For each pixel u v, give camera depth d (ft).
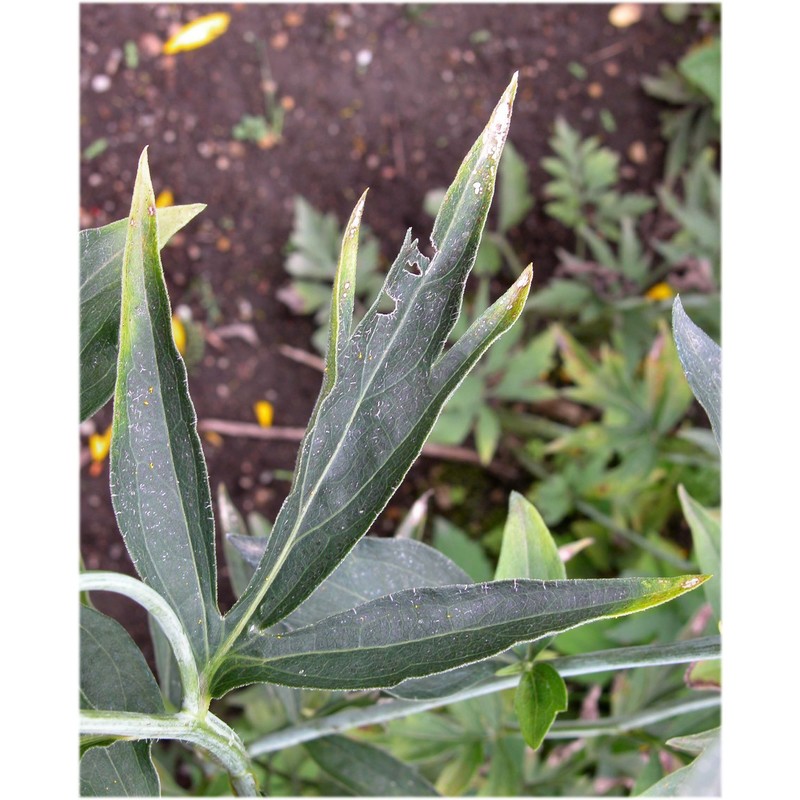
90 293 0.67
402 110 2.05
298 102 2.02
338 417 0.59
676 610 1.41
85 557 1.79
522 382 1.72
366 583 0.71
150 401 0.58
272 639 0.60
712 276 1.83
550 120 2.08
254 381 1.95
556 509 1.77
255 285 1.97
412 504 1.92
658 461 1.73
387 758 0.91
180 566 0.59
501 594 0.59
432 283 0.59
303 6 2.02
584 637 1.49
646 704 1.23
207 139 1.98
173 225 0.68
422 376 0.59
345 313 0.59
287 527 0.60
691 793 0.61
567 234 2.04
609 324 1.95
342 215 2.02
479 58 2.07
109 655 0.67
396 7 2.05
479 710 1.11
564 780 1.28
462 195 0.59
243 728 1.56
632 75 2.08
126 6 1.94
